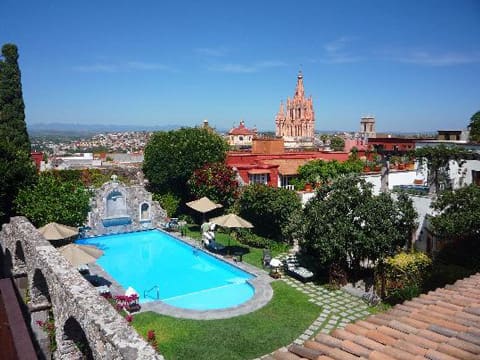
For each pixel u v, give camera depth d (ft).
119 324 35.63
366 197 71.31
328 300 68.64
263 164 141.18
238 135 351.87
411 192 81.05
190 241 109.70
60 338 49.06
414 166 117.70
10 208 91.97
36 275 63.10
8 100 148.56
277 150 170.81
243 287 79.30
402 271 65.31
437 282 63.46
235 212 117.91
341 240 68.44
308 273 77.25
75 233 81.61
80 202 93.66
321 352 23.22
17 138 148.56
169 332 57.31
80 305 39.99
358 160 138.82
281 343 54.19
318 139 426.10
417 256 67.05
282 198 98.58
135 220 124.16
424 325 26.48
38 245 62.49
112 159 217.97
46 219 86.74
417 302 32.40
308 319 61.41
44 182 91.76
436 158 73.15
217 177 117.19
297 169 138.00
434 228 64.69
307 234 75.15
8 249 84.89
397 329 26.12
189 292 78.95
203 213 117.50
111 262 98.78
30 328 61.87
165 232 120.37
